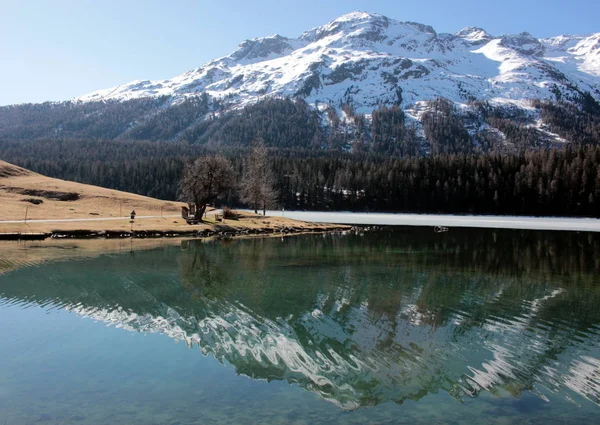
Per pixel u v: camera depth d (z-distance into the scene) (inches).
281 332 577.3
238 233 2351.1
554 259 1417.3
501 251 1656.0
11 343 527.5
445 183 5438.0
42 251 1376.7
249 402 380.2
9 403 374.0
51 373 439.8
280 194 6151.6
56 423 339.6
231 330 585.0
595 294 852.6
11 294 780.0
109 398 385.1
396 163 6161.4
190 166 2652.6
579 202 4719.5
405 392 405.4
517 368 468.4
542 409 374.0
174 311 676.1
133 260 1226.6
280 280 952.9
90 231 1934.1
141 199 3442.4
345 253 1521.9
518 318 668.7
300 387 412.2
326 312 681.0
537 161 5359.3
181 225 2351.1
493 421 351.3
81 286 855.7
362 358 490.0
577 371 461.7
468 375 446.9
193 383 418.6
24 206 2568.9
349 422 346.3
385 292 842.2
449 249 1711.4
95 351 502.3
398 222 3853.3
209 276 989.2
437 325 621.6
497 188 5221.5
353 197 6087.6
